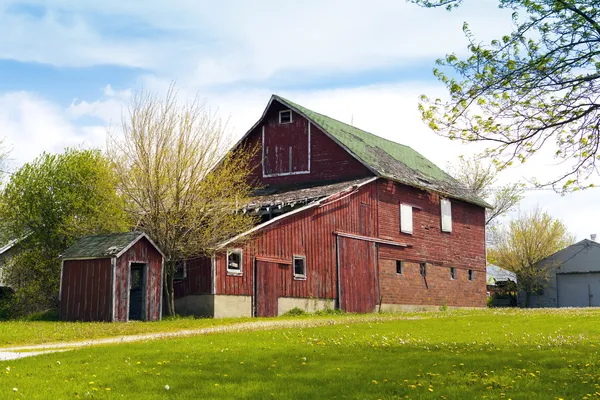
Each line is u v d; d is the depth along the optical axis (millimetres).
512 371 11281
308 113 40281
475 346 15258
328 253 33375
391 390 9648
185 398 8992
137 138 27094
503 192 66375
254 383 10094
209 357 12992
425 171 45531
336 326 21703
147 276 25734
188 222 26844
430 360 12602
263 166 40938
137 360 12617
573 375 10914
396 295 37969
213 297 27172
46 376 10695
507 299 62469
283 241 30750
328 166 38594
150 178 26781
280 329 20219
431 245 41844
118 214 29000
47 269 31672
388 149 44844
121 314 24844
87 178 31734
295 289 31094
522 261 61688
